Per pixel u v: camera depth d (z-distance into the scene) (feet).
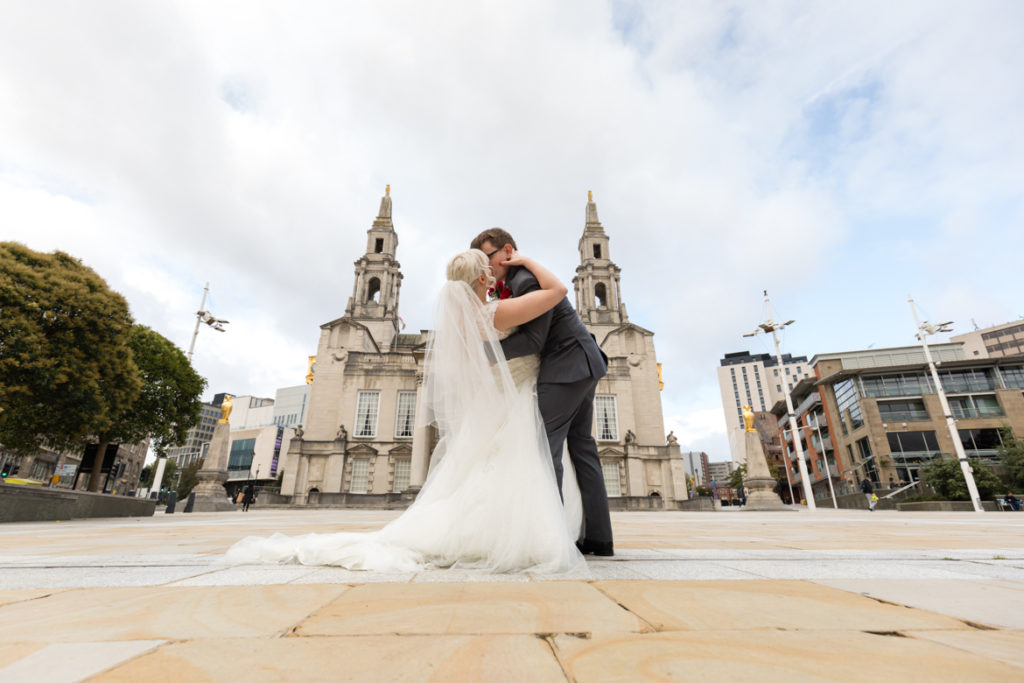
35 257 51.42
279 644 3.58
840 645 3.55
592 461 9.60
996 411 124.57
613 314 132.67
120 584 6.11
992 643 3.60
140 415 78.69
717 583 6.19
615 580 6.46
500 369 8.59
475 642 3.65
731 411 403.54
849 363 153.69
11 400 44.27
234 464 272.10
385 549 7.98
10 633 3.82
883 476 125.80
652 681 2.84
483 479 8.10
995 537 15.87
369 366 114.52
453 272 9.00
